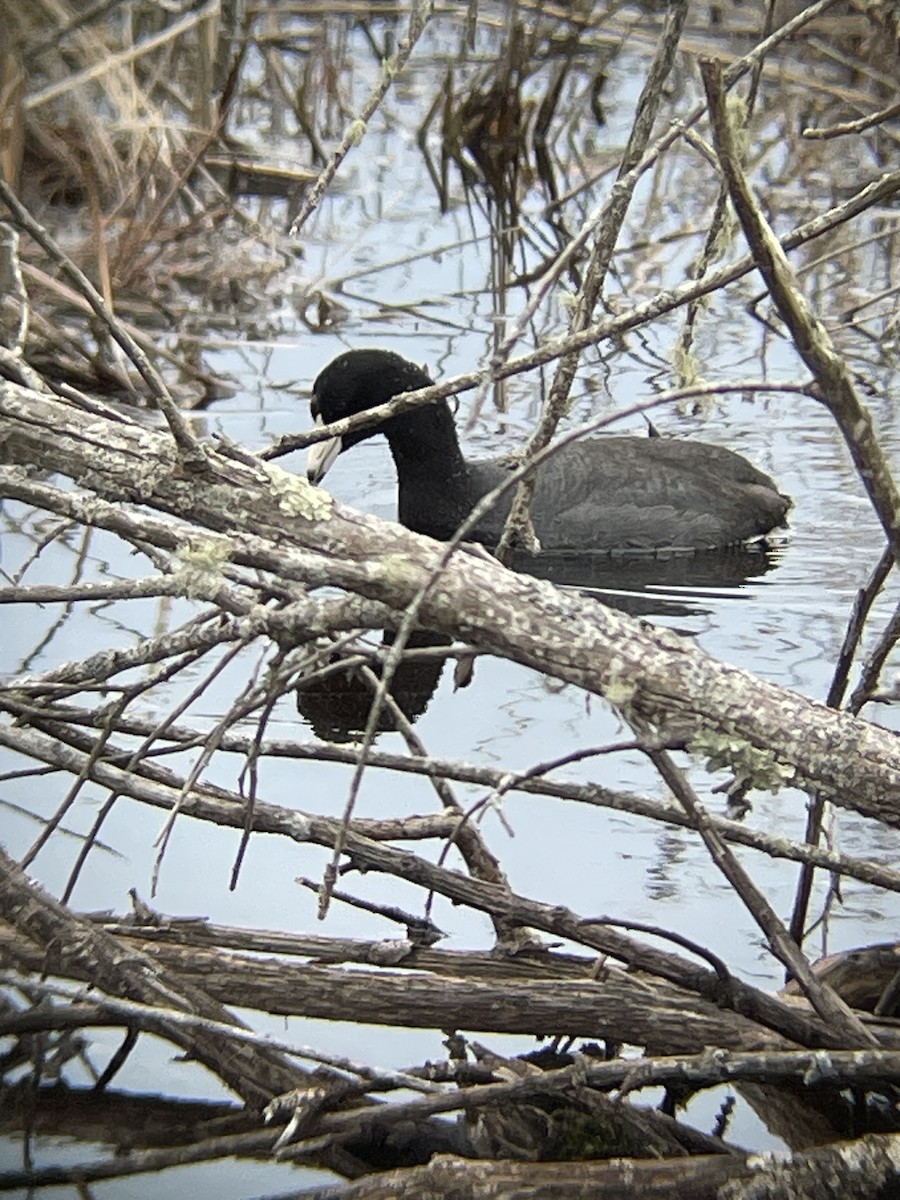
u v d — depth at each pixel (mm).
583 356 10625
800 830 5316
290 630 3912
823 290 11586
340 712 6219
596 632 3873
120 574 7270
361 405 8859
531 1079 3752
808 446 9539
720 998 4059
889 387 10008
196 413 9367
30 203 11828
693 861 5137
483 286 11641
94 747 4508
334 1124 3781
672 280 11625
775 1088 4246
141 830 5359
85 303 10141
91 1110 4121
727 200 5012
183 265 11609
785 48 14570
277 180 13297
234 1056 4086
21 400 4172
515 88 13148
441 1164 3668
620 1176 3629
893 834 5332
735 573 7930
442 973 4395
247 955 4469
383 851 4328
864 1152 3609
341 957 4391
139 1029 4117
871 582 4465
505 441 9367
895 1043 4016
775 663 6605
